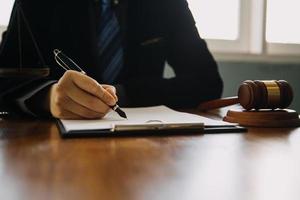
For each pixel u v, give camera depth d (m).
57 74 0.99
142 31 1.46
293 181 0.34
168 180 0.34
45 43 1.28
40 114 0.86
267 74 2.09
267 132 0.64
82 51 1.34
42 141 0.55
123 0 1.41
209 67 1.34
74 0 1.35
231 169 0.38
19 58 0.94
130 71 1.42
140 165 0.40
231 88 2.02
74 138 0.57
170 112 0.85
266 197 0.29
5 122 0.79
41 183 0.33
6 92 0.92
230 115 0.75
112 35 1.38
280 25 2.25
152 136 0.59
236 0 2.19
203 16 2.17
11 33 0.98
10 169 0.38
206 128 0.63
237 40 2.18
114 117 0.76
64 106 0.74
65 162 0.41
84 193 0.30
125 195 0.29
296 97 2.13
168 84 1.17
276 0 2.24
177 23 1.50
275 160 0.43
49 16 1.32
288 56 2.14
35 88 0.88
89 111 0.73
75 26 1.34
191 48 1.43
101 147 0.50
